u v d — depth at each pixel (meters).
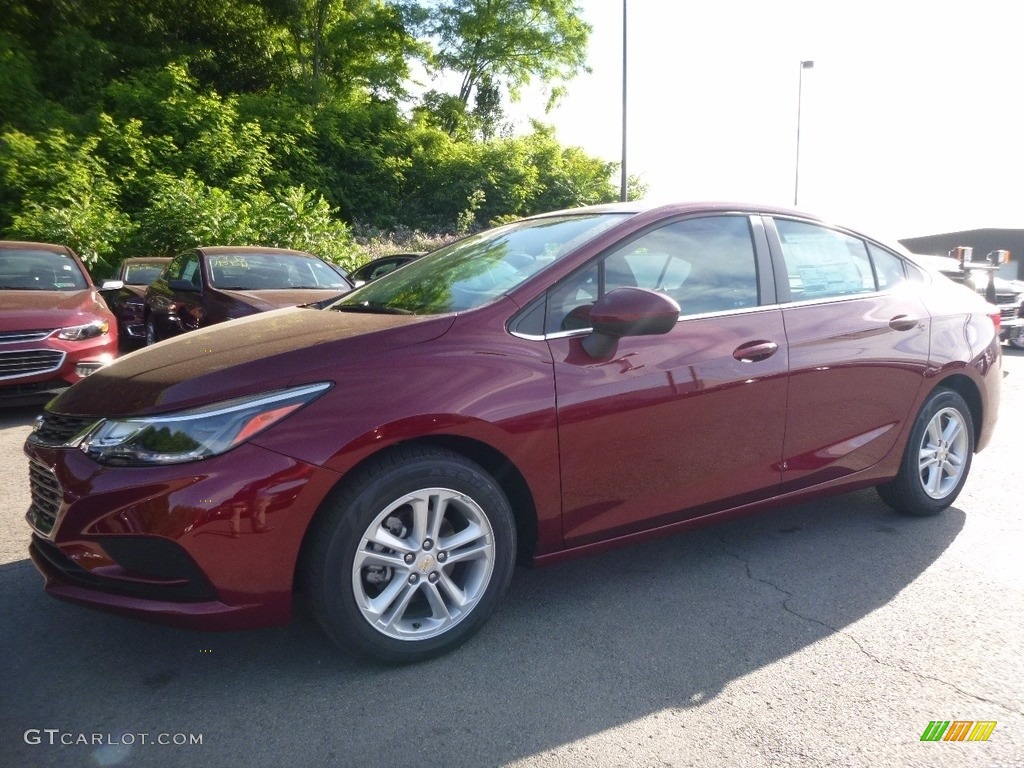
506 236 3.76
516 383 2.86
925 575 3.57
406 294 3.47
